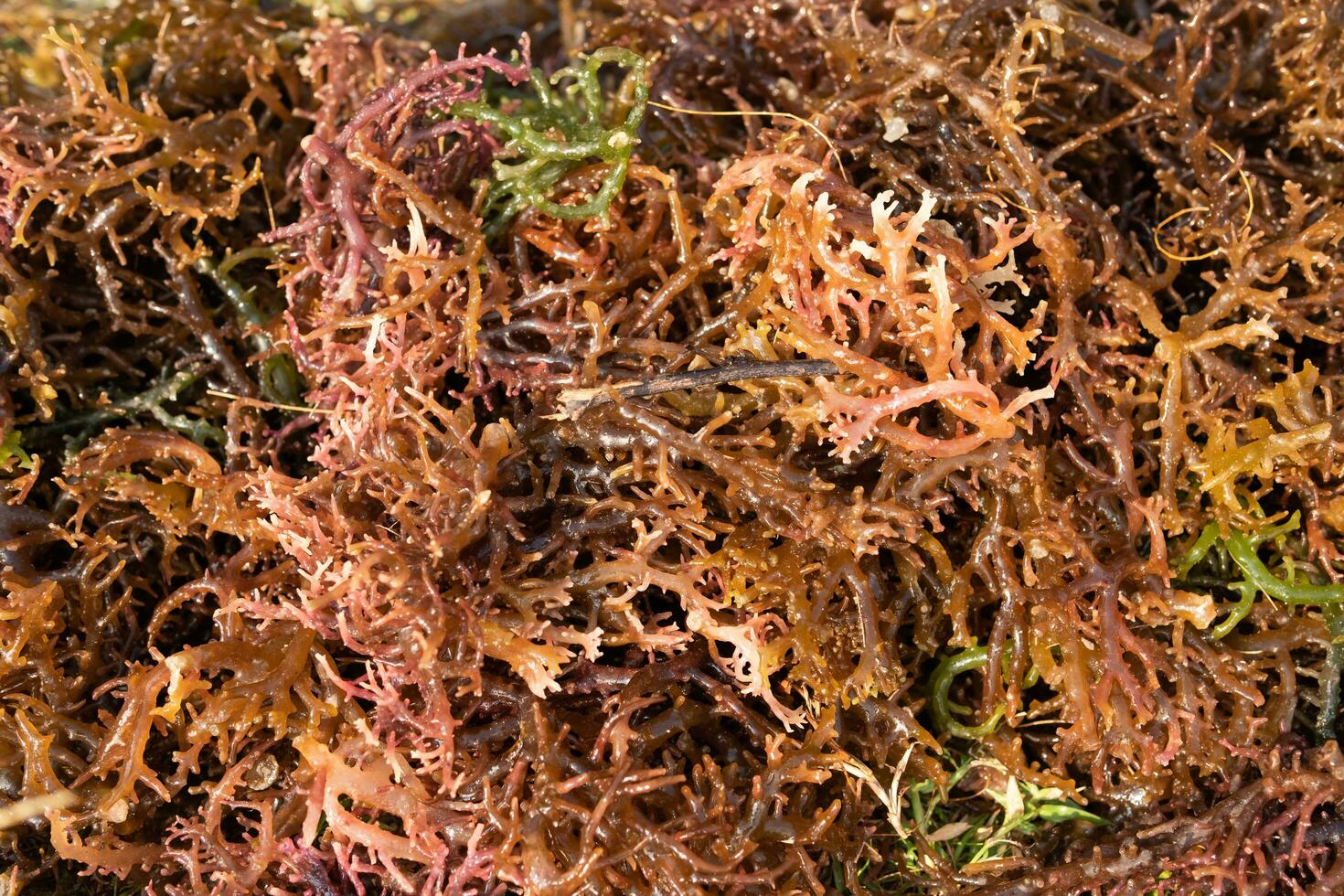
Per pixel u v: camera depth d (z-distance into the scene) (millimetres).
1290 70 465
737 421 423
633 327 427
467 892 402
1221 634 429
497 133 442
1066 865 425
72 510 444
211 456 446
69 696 426
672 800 412
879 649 414
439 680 402
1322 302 432
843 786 427
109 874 426
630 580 411
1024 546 420
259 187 472
